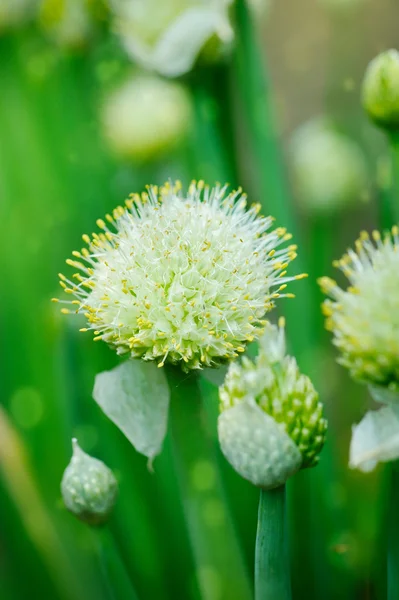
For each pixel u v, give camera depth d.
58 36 0.58
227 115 0.53
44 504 0.53
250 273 0.43
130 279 0.43
